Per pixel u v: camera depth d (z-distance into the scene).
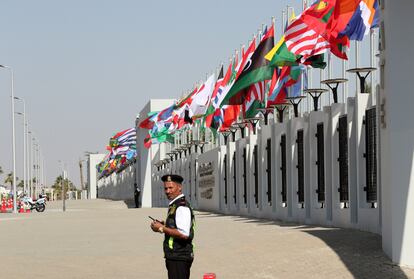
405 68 14.16
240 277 14.01
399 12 14.20
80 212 55.56
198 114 42.78
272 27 28.97
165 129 57.44
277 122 30.59
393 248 14.30
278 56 25.00
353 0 20.44
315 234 20.38
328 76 24.89
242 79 29.36
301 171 27.38
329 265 14.61
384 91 15.05
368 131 21.06
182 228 8.80
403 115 14.17
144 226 31.44
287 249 17.38
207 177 47.12
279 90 29.44
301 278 13.45
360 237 18.72
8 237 27.03
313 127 25.67
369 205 21.22
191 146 54.38
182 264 8.84
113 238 24.61
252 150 34.81
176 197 8.98
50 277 15.14
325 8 22.30
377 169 19.55
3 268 16.83
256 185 34.59
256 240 20.12
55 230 30.64
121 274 15.26
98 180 184.12
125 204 84.06
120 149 88.31
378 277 13.04
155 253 18.98
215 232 24.22
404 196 14.15
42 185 146.88
